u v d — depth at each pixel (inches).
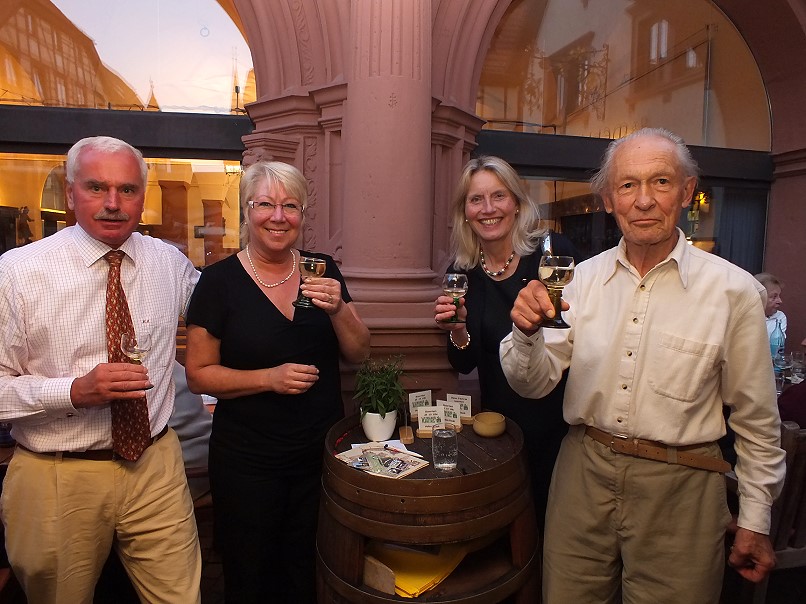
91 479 54.0
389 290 86.0
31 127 114.3
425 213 89.5
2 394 50.9
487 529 54.1
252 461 65.5
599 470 51.4
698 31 143.8
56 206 119.9
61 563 53.7
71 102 120.3
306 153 107.7
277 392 63.0
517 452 59.9
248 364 65.2
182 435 80.0
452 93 109.5
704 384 47.0
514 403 71.3
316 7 103.5
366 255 87.7
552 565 55.0
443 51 106.4
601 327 50.9
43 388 49.9
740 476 50.8
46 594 55.3
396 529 53.0
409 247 87.7
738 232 152.3
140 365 50.9
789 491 70.2
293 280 69.2
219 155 121.4
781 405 84.0
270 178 64.0
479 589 54.1
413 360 87.3
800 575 92.1
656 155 45.0
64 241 54.4
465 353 75.1
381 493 53.4
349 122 89.2
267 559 67.5
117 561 77.3
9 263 51.9
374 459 58.8
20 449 54.6
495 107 131.8
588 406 51.5
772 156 148.4
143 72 121.5
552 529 55.7
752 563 50.5
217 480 67.2
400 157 85.7
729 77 147.6
